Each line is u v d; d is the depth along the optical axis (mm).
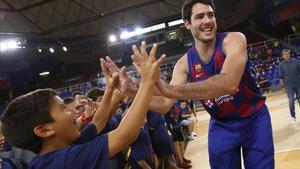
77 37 21828
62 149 1480
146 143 4008
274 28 22672
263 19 22609
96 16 20078
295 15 21172
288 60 7684
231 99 2424
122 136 1438
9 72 23594
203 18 2365
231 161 2551
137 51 1512
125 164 3914
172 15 20109
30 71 24688
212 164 2631
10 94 22969
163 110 2434
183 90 1930
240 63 2141
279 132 6918
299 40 18594
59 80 24688
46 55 23766
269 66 16688
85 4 19172
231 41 2299
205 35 2371
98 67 23797
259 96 2514
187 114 8094
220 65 2398
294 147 5633
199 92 1948
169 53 22062
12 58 22609
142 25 20828
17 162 3078
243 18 22141
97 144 1446
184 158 6223
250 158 2512
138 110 1455
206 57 2461
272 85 16094
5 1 17719
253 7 21578
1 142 3090
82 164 1409
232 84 2053
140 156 3898
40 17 19469
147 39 22141
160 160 5008
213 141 2584
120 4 19453
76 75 24453
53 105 1528
